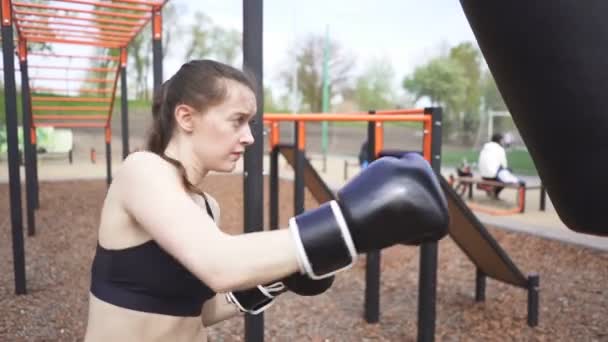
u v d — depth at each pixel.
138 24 5.72
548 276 4.61
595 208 0.77
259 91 1.90
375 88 41.91
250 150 1.93
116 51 12.88
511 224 6.45
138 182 0.89
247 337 2.22
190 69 0.96
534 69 0.76
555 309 3.78
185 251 0.77
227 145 0.95
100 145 21.36
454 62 37.88
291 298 3.94
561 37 0.72
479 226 3.14
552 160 0.81
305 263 0.76
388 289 4.27
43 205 7.64
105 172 12.88
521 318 3.60
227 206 8.07
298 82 40.06
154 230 0.83
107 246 0.99
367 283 3.45
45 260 4.70
